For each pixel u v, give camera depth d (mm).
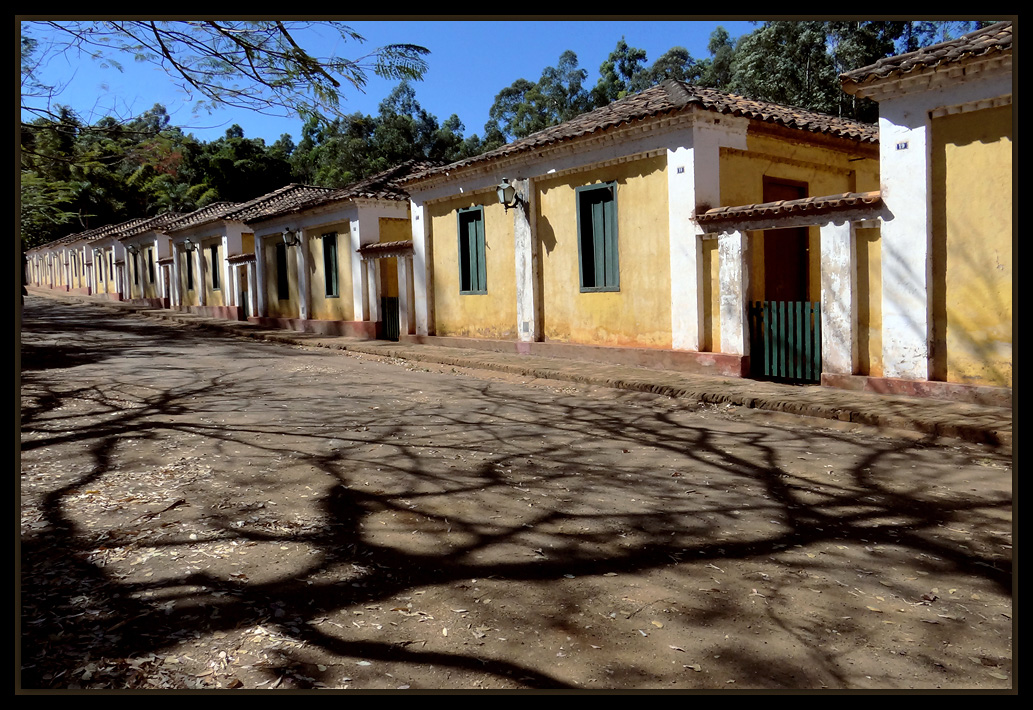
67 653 2979
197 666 2896
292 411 8484
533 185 12984
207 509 4859
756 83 24531
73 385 10430
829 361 8875
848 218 8578
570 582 3707
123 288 37781
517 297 13461
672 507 4902
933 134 7855
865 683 2777
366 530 4469
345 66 4352
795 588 3625
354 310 18453
